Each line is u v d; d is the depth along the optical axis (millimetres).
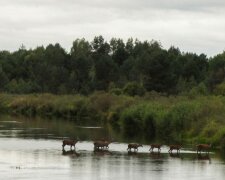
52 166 60250
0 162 62375
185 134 87688
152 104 109750
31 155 68312
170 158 67750
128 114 107562
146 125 100938
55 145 79188
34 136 90812
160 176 55656
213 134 81875
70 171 57312
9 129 102938
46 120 129250
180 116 91625
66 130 102625
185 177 55406
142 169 59375
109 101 135500
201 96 114312
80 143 82562
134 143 81625
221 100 104562
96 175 55344
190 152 73438
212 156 69875
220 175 56750
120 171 57844
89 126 112688
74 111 143375
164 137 92062
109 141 82625
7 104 169875
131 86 148375
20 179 52406
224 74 149000
